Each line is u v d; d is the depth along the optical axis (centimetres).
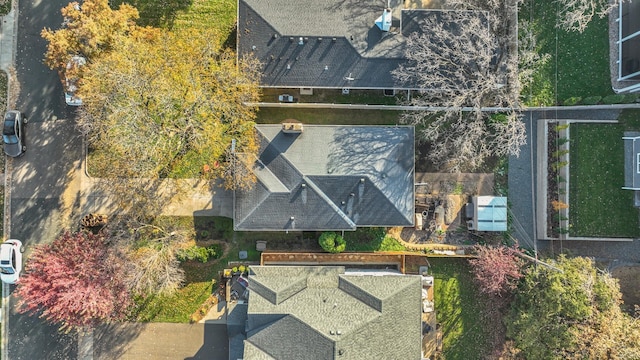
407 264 4047
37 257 3622
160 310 4034
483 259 3800
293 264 4022
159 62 3475
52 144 4047
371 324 3491
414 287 3678
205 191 4034
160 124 3512
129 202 3944
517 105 3891
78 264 3469
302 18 3722
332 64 3753
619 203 3953
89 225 3962
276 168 3728
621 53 3912
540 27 4006
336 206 3741
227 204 4038
